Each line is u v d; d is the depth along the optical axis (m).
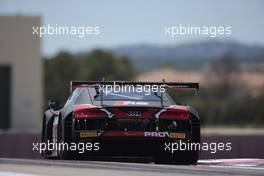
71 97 33.12
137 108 30.23
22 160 26.97
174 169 23.48
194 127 31.38
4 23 161.50
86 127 30.39
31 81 162.75
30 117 162.25
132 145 30.42
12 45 162.00
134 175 22.53
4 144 77.56
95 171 23.62
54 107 35.00
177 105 31.30
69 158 31.39
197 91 31.42
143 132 30.23
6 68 162.25
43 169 24.39
